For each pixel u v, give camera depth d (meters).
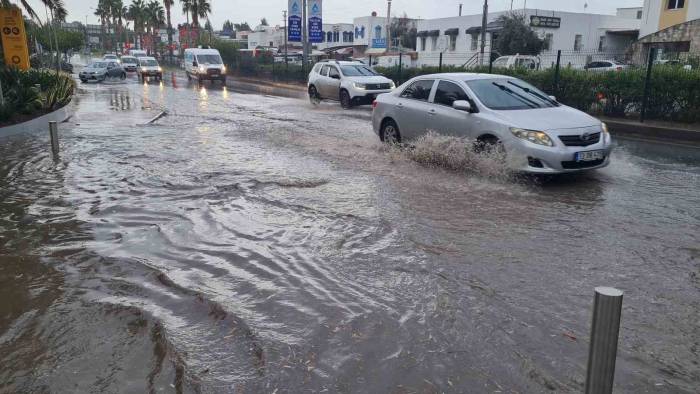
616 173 8.60
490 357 3.25
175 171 8.52
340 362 3.19
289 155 9.91
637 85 14.62
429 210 6.39
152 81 39.88
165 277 4.46
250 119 15.93
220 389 2.95
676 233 5.60
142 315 3.82
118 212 6.33
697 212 6.37
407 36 57.94
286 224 5.85
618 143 12.23
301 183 7.71
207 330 3.60
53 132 9.68
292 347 3.36
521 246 5.19
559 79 16.70
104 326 3.67
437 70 22.70
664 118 14.48
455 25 45.00
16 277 4.49
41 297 4.12
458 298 4.04
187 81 39.94
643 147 11.59
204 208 6.46
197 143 11.31
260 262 4.77
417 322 3.67
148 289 4.25
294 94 27.98
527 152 7.64
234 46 46.50
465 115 8.63
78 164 9.10
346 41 69.81
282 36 77.50
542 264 4.73
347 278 4.41
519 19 37.56
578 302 3.99
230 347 3.38
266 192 7.22
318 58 54.19
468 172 8.40
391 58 41.59
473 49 43.12
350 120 15.79
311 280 4.37
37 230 5.70
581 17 40.09
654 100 14.46
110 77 41.81
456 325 3.63
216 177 8.08
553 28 39.28
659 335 3.55
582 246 5.20
